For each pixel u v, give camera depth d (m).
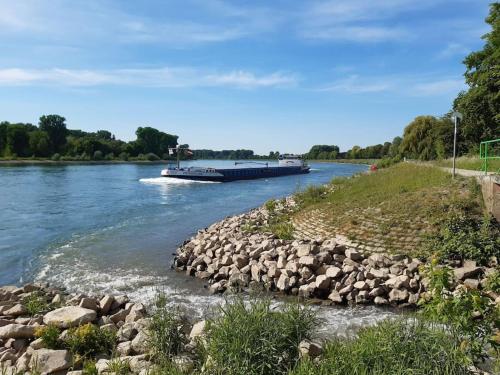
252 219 22.64
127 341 8.18
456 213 14.06
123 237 21.00
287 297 11.97
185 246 17.89
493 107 32.28
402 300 11.16
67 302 10.98
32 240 20.34
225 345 5.93
